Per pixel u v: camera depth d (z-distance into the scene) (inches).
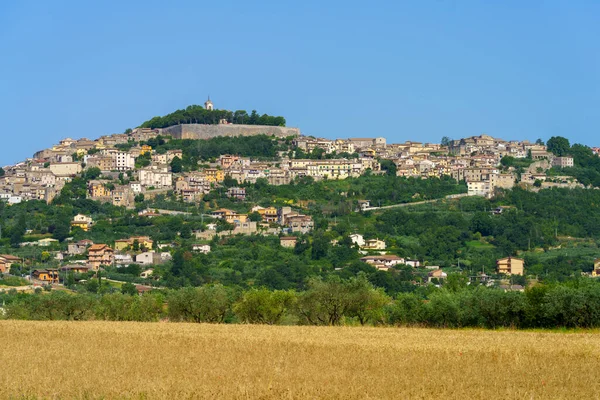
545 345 5767.7
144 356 5206.7
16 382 4338.1
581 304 7519.7
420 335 6633.9
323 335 6555.1
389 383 4259.4
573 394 4067.4
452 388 4136.3
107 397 4018.2
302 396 3976.4
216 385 4237.2
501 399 3937.0
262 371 4626.0
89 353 5349.4
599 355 5201.8
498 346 5674.2
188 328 7224.4
